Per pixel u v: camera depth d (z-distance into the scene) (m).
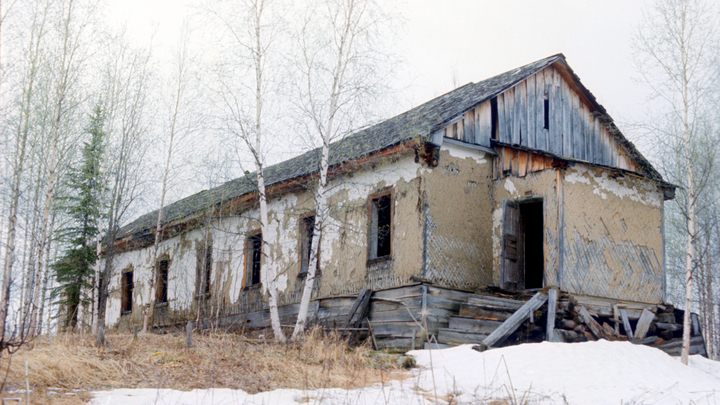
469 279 14.30
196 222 21.47
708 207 15.77
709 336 23.16
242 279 19.22
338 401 7.68
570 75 18.02
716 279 23.27
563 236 13.81
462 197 14.66
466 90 18.39
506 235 14.34
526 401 7.95
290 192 18.05
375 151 14.45
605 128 18.95
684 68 13.54
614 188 15.32
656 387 8.95
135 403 6.84
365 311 13.91
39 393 6.97
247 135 13.72
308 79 13.54
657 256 15.96
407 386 9.03
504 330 11.95
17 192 14.79
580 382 9.00
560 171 14.10
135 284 25.23
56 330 21.86
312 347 11.40
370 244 14.98
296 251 17.30
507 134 16.16
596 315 14.01
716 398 8.57
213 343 11.24
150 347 10.80
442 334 12.34
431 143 13.84
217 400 7.28
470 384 9.14
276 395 7.78
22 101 16.06
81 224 21.61
